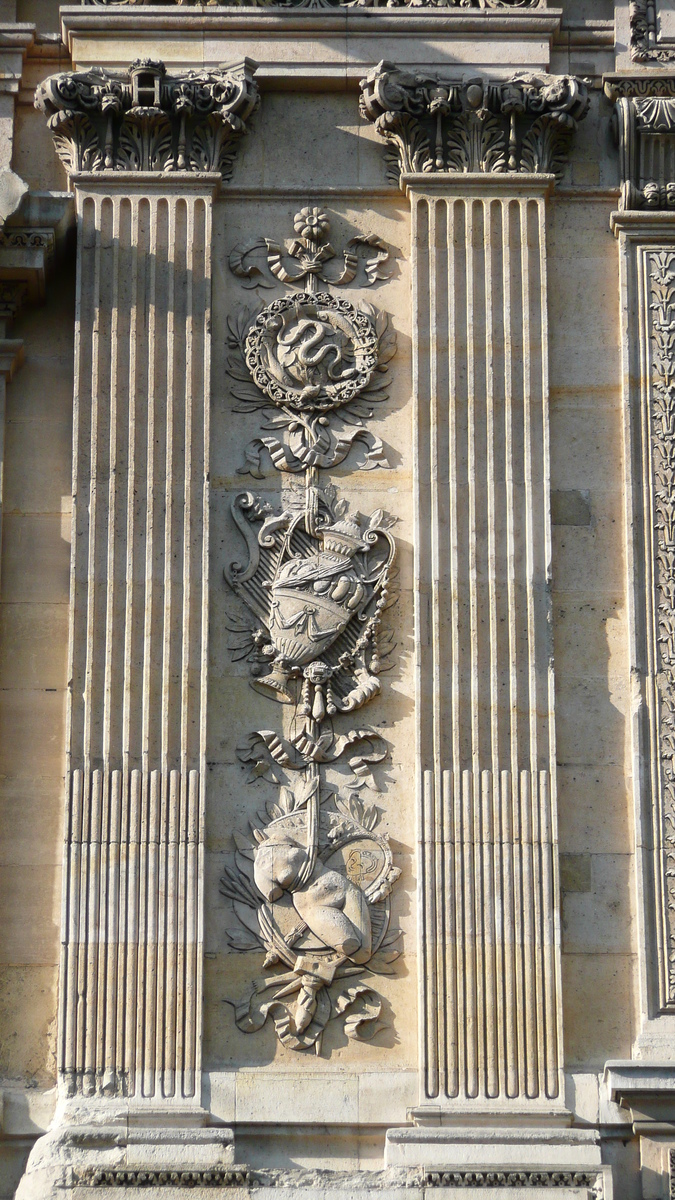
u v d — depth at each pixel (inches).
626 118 648.4
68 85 638.5
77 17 653.3
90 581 610.5
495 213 641.6
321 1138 577.9
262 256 646.5
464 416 626.2
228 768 606.9
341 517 626.8
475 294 634.8
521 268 637.3
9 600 619.5
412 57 655.8
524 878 592.1
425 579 614.5
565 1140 569.3
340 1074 582.2
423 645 610.2
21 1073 584.4
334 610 615.8
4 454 630.5
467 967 585.9
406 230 649.6
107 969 584.1
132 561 612.1
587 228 650.2
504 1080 578.6
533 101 644.7
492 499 619.2
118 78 647.8
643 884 594.6
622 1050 586.2
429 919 589.6
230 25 655.1
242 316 641.0
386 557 624.4
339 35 657.0
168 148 645.9
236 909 596.1
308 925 594.6
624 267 642.2
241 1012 587.8
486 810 597.0
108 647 605.9
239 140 653.3
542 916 589.6
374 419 634.8
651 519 622.8
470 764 600.4
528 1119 573.9
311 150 654.5
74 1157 562.9
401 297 645.3
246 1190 554.3
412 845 602.5
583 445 631.2
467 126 647.8
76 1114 571.8
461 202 642.2
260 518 625.3
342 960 592.4
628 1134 577.6
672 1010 587.2
